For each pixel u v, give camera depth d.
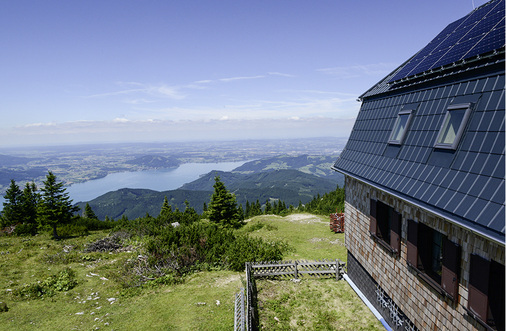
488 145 5.53
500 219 4.59
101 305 12.84
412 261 7.69
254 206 95.12
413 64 9.92
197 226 22.05
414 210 7.63
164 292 13.77
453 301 6.22
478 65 6.43
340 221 26.14
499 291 5.09
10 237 30.61
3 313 12.05
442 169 6.52
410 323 8.40
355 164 11.12
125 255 20.33
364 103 12.55
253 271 14.71
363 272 11.97
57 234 30.59
